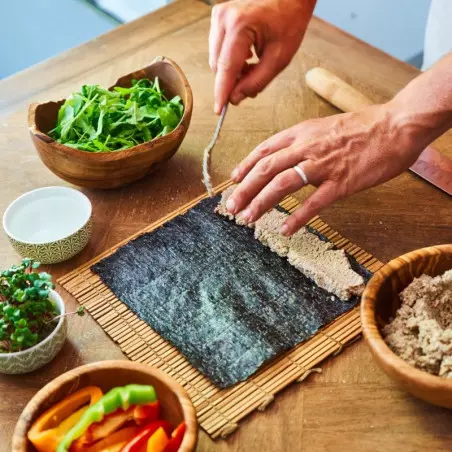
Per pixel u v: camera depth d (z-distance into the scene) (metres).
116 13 2.18
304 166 0.98
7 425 0.88
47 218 1.10
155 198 1.18
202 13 1.60
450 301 0.91
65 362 0.94
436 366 0.84
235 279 1.03
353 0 2.22
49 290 0.95
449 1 1.59
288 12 1.18
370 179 1.00
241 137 1.29
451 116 1.00
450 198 1.15
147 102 1.21
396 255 1.06
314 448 0.84
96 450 0.80
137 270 1.05
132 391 0.81
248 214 0.98
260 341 0.94
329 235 1.09
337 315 0.97
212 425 0.86
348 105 1.29
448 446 0.83
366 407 0.87
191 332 0.96
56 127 1.20
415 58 2.23
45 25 2.38
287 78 1.41
